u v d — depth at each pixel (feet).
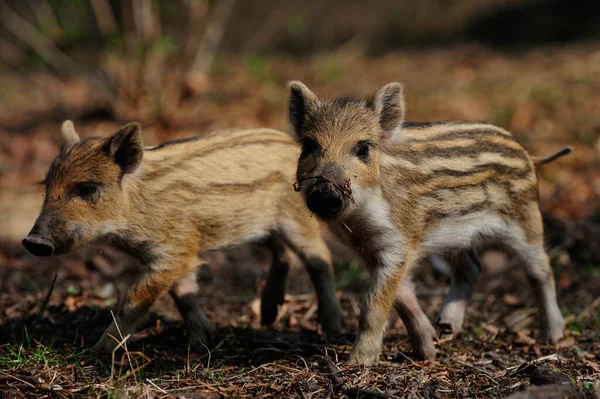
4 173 59.72
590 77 77.41
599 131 62.69
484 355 31.76
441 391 26.55
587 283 41.78
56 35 76.13
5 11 95.55
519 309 38.63
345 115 29.37
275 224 34.99
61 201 30.89
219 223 33.60
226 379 28.27
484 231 32.53
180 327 35.12
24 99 83.41
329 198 27.22
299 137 31.22
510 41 107.04
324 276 35.04
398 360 30.99
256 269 45.29
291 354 31.73
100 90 70.74
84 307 37.96
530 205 33.35
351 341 33.78
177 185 32.60
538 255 33.58
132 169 31.68
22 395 25.26
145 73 68.39
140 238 32.09
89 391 25.95
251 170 34.06
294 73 91.56
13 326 34.47
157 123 68.18
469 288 34.86
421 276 43.75
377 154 29.35
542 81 77.71
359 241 30.58
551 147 60.75
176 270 32.68
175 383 27.61
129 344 32.91
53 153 64.90
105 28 72.02
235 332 34.86
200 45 71.51
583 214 51.01
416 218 30.32
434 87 80.64
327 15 118.73
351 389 25.55
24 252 47.32
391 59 102.27
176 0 73.10
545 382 24.82
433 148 30.86
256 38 112.68
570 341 33.47
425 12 117.29
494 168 32.12
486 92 76.48
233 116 70.74
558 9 106.83
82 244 31.42
